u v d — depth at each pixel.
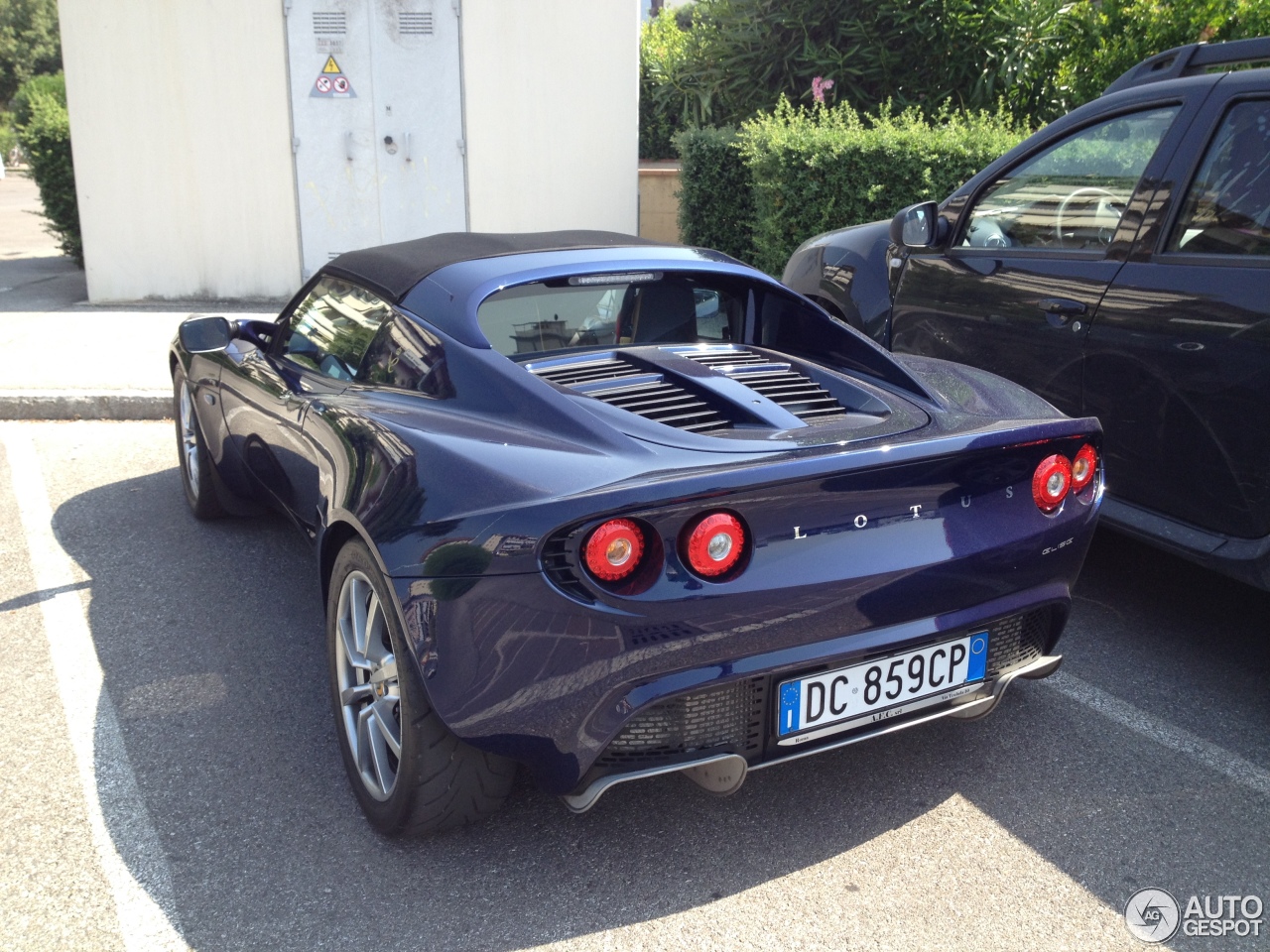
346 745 2.60
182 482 4.88
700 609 2.07
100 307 9.04
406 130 9.20
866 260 4.68
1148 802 2.66
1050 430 2.41
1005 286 3.83
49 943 2.17
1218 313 3.05
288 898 2.30
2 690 3.21
